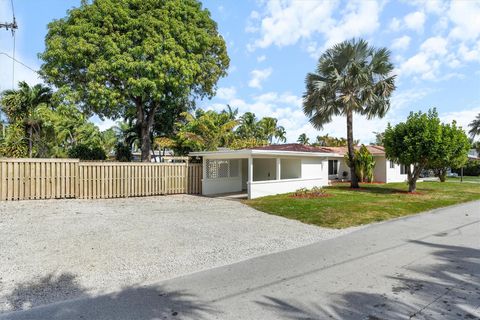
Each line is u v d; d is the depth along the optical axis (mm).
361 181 25016
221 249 6402
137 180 14961
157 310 3670
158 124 25625
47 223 8367
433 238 7355
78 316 3529
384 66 17891
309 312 3582
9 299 4008
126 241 6812
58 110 18734
